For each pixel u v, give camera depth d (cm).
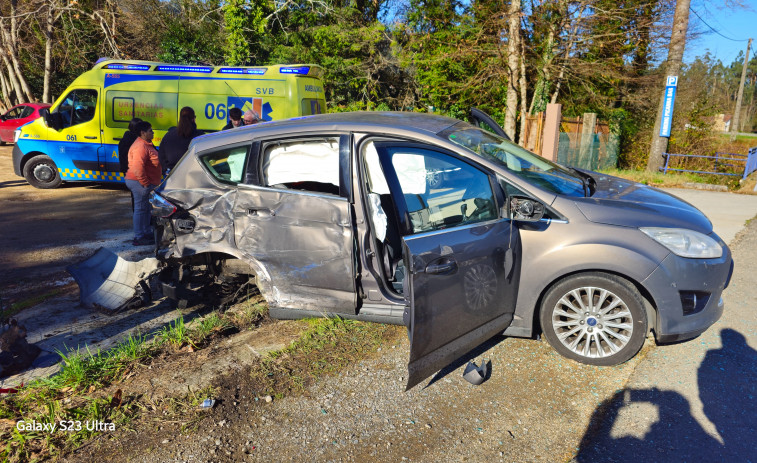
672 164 1572
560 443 277
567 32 1600
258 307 443
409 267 281
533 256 343
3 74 2466
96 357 360
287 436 286
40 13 2139
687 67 1845
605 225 337
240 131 398
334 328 396
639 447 271
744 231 770
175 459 269
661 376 338
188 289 437
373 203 359
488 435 284
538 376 340
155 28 2308
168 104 988
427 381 337
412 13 1908
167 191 407
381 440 282
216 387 329
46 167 1066
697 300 341
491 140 408
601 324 345
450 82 1795
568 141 1501
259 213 380
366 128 361
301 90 987
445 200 340
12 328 359
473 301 320
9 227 771
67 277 548
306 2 2044
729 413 298
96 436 286
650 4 1591
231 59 2014
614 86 1775
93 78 1007
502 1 1597
